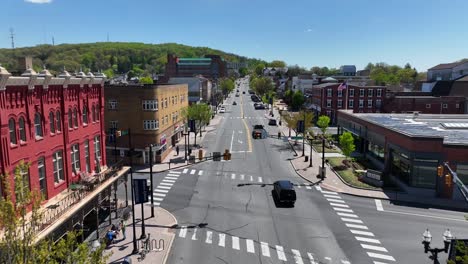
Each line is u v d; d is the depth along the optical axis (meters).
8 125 18.95
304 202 34.31
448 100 80.81
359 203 34.16
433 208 33.03
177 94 63.09
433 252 18.86
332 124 90.69
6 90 18.70
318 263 22.72
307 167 47.66
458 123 48.25
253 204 33.62
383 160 46.88
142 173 44.62
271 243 25.50
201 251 24.28
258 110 125.94
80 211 22.06
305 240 26.03
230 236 26.64
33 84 20.75
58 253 12.98
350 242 25.73
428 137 35.97
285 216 30.66
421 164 36.59
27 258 12.57
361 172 44.00
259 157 53.81
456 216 31.06
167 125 55.06
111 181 27.28
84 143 28.03
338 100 90.38
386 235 26.94
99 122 30.89
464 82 90.81
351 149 47.69
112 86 48.22
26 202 12.88
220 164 49.41
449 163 35.69
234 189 38.25
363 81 119.62
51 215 19.86
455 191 35.50
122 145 48.91
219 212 31.56
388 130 43.66
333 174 44.25
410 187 36.97
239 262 22.83
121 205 31.94
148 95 47.31
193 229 27.89
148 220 29.69
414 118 56.38
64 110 24.61
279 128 83.25
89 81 28.38
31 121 20.88
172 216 30.58
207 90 127.62
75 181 26.09
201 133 74.31
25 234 12.49
